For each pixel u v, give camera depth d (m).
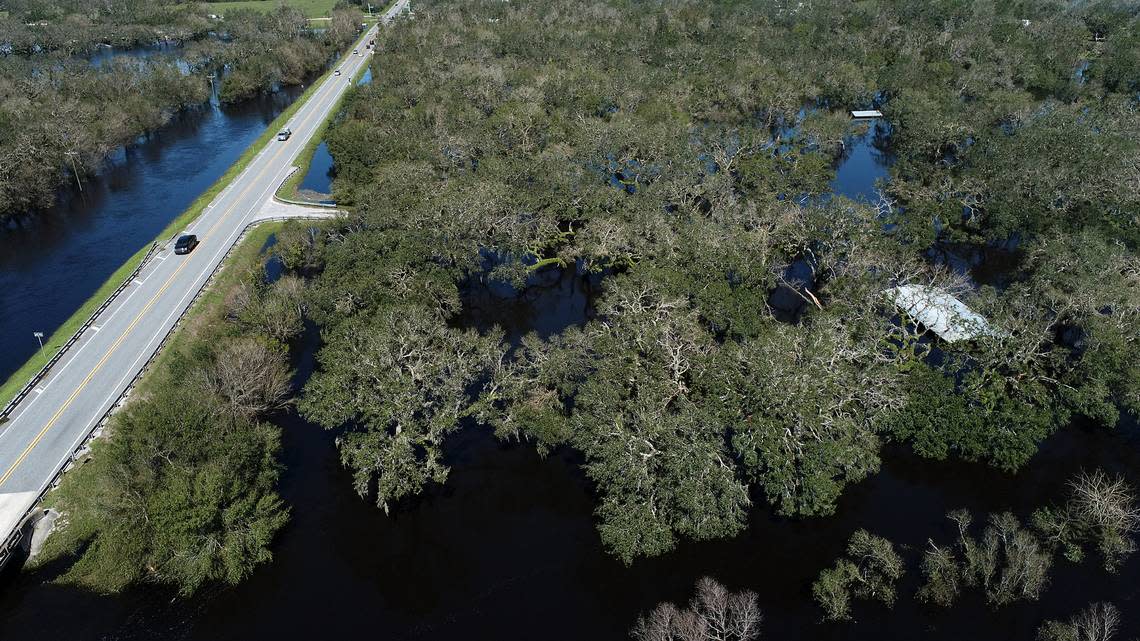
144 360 88.25
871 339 81.19
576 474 78.12
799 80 183.25
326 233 111.31
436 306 95.00
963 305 92.56
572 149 131.88
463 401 77.38
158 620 62.44
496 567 68.06
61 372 85.94
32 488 70.19
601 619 62.97
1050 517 69.75
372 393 72.38
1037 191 117.25
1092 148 123.62
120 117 167.75
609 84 173.12
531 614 63.53
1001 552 66.81
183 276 107.19
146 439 66.19
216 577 64.62
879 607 63.25
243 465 67.50
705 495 62.47
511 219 108.00
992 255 124.75
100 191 151.88
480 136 136.75
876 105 196.62
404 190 111.88
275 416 85.12
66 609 62.53
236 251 114.94
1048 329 85.62
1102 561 66.25
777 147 152.50
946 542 69.19
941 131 146.38
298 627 62.28
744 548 68.94
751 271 93.62
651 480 63.31
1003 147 131.62
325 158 162.00
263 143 166.50
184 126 196.62
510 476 77.94
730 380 71.12
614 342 79.00
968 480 76.62
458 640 61.22
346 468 78.31
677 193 117.50
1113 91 185.25
